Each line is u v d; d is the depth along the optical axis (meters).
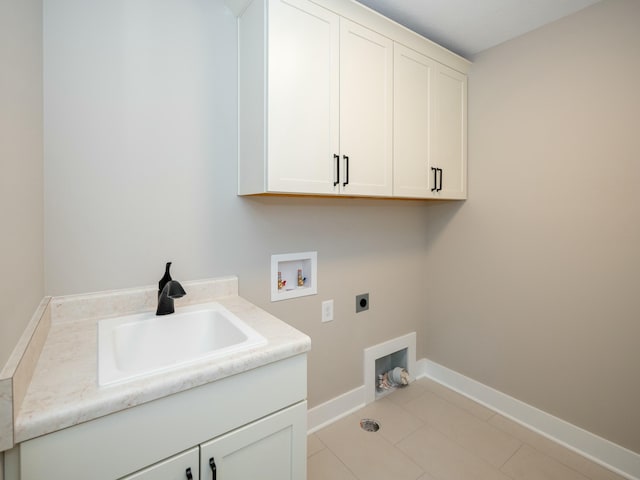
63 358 0.86
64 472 0.65
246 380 0.89
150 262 1.28
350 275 1.96
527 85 1.81
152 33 1.25
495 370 2.01
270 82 1.21
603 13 1.52
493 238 2.00
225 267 1.47
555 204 1.72
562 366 1.71
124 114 1.20
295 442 1.00
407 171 1.71
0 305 0.62
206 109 1.39
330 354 1.89
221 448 0.85
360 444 1.68
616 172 1.50
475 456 1.60
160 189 1.29
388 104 1.60
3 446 0.58
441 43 1.91
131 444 0.72
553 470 1.52
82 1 1.11
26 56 0.87
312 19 1.32
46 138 1.06
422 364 2.43
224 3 1.42
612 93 1.51
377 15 1.48
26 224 0.85
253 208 1.54
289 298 1.69
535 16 1.66
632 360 1.48
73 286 1.13
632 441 1.48
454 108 1.98
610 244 1.53
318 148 1.35
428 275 2.40
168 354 1.16
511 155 1.89
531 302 1.83
